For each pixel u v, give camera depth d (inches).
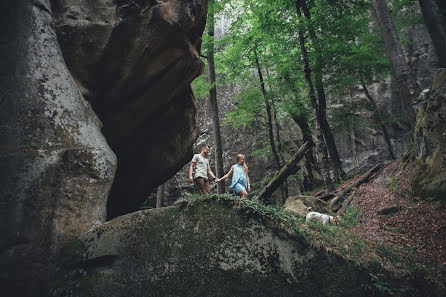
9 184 150.0
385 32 296.4
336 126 573.0
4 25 169.9
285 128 718.5
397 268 150.2
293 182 615.8
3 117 159.0
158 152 328.2
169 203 625.6
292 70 434.3
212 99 443.2
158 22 229.0
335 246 144.3
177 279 141.2
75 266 155.7
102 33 224.5
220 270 137.6
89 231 162.7
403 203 254.8
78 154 177.0
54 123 176.6
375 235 225.6
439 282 146.3
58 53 193.9
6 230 143.4
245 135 695.1
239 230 141.7
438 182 232.7
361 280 136.4
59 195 163.2
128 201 345.4
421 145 261.6
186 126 342.0
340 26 384.2
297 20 426.3
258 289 132.4
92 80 231.6
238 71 494.3
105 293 148.1
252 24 468.4
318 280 132.6
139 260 149.5
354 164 732.7
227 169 672.4
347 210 319.9
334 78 443.5
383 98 735.7
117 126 273.3
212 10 442.6
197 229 146.7
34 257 147.3
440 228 199.3
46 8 192.4
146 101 271.7
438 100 240.8
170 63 258.8
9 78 165.9
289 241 137.5
